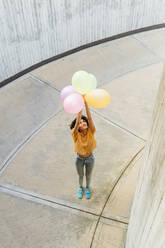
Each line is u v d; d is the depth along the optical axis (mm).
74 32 7961
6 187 4973
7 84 7238
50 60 7965
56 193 4840
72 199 4738
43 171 5207
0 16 6383
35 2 6801
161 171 2053
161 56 8086
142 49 8375
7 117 6344
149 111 6367
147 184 2539
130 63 7836
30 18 6914
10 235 4320
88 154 4090
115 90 6953
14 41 6910
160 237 2020
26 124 6172
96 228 4328
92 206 4617
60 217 4500
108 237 4211
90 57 8078
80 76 3504
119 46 8516
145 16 8867
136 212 3105
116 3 8094
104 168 5168
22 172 5211
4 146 5734
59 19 7457
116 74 7461
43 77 7414
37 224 4438
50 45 7695
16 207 4668
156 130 2412
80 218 4469
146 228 2469
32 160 5414
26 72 7586
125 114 6309
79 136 3896
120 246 4090
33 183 5020
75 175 5117
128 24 8805
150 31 9195
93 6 7812
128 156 5375
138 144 5613
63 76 7414
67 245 4172
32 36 7188
